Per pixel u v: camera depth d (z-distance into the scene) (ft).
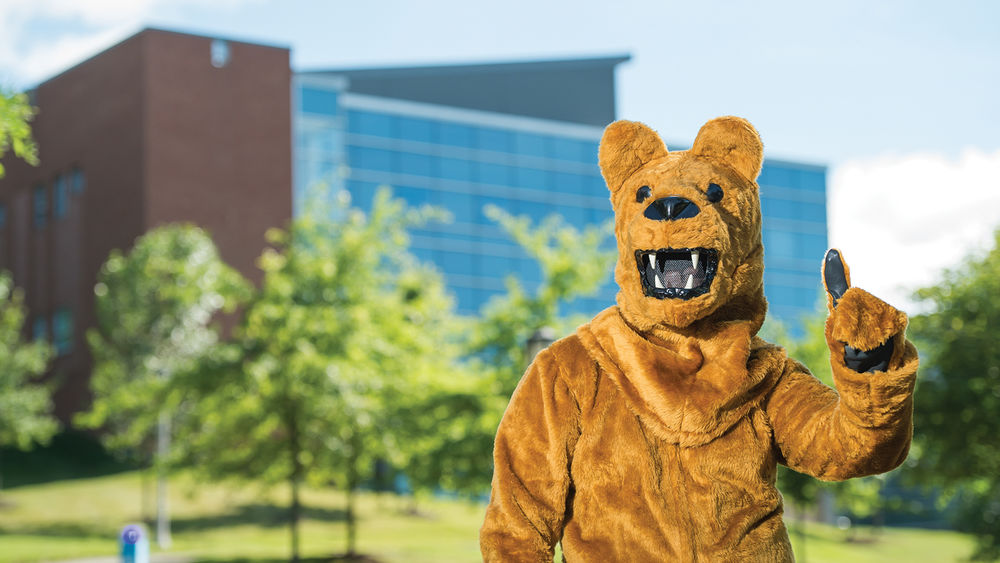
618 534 8.57
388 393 74.95
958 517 64.64
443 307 86.58
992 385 51.72
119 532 92.48
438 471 69.56
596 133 163.43
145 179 132.46
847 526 131.13
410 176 150.71
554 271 73.41
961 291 54.44
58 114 146.92
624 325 8.95
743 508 8.53
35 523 94.43
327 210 84.84
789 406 8.78
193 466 78.79
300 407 72.79
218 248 135.03
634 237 8.62
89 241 139.95
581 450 8.86
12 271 150.10
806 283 171.32
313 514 104.27
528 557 8.73
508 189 156.25
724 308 9.08
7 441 100.99
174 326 97.60
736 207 8.91
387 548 85.40
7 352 102.06
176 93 135.74
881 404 7.63
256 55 140.67
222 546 86.63
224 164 137.18
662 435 8.56
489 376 70.69
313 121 146.41
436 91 173.99
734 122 9.29
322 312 75.56
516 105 178.70
